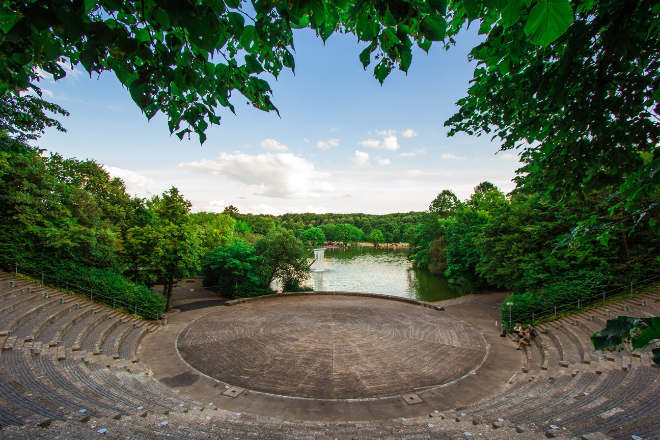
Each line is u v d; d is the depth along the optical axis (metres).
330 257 89.44
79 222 23.62
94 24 1.85
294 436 7.15
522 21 2.89
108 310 19.20
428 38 2.05
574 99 3.71
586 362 12.12
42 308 16.11
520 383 12.36
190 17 1.82
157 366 14.33
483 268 27.55
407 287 41.69
